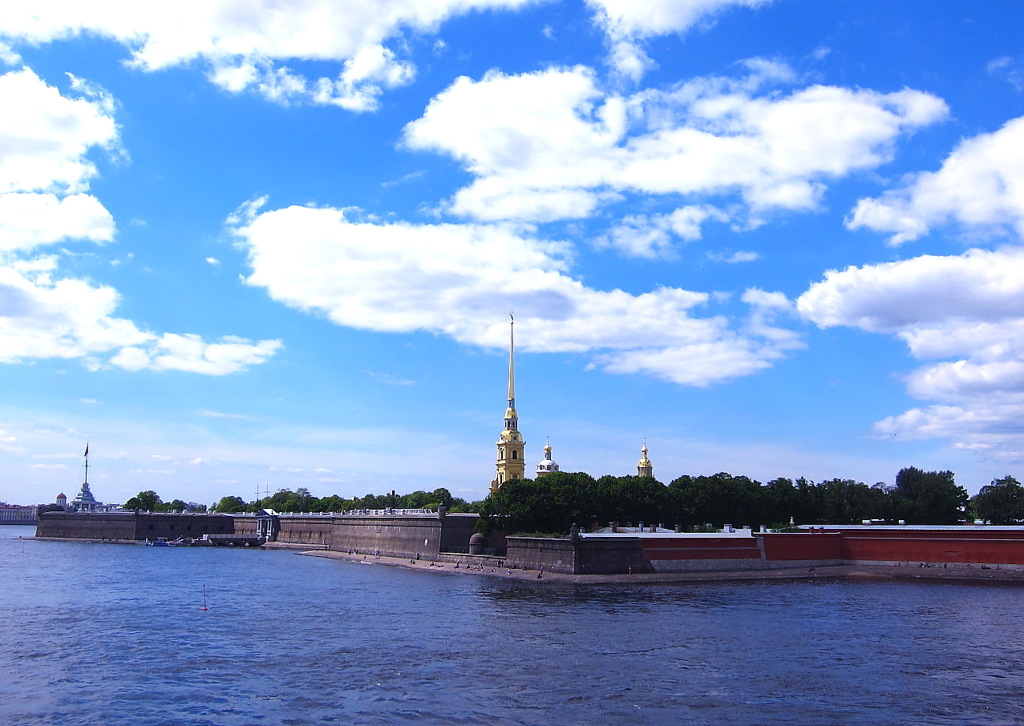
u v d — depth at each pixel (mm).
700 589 124312
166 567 170000
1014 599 112312
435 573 154375
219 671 69438
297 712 58188
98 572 156875
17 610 102875
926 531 149750
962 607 104125
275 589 125938
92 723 56094
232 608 104125
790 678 66938
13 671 69750
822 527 162125
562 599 111875
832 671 69188
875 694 62500
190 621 93875
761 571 147000
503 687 64188
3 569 162875
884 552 152625
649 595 116500
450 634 84875
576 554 138875
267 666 71062
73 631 87688
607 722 56000
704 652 76125
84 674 68688
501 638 82625
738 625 90000
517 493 165000
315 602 109625
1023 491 195125
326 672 68875
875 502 198375
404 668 70125
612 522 166500
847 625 90125
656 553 143625
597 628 88062
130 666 71312
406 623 91750
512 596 115375
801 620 93375
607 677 67062
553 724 55594
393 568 167750
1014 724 55875
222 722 56156
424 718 56812
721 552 147625
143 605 107312
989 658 74062
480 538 168125
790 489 188375
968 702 60500
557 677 67062
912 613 98750
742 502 180875
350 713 57906
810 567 151875
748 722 56031
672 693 62625
